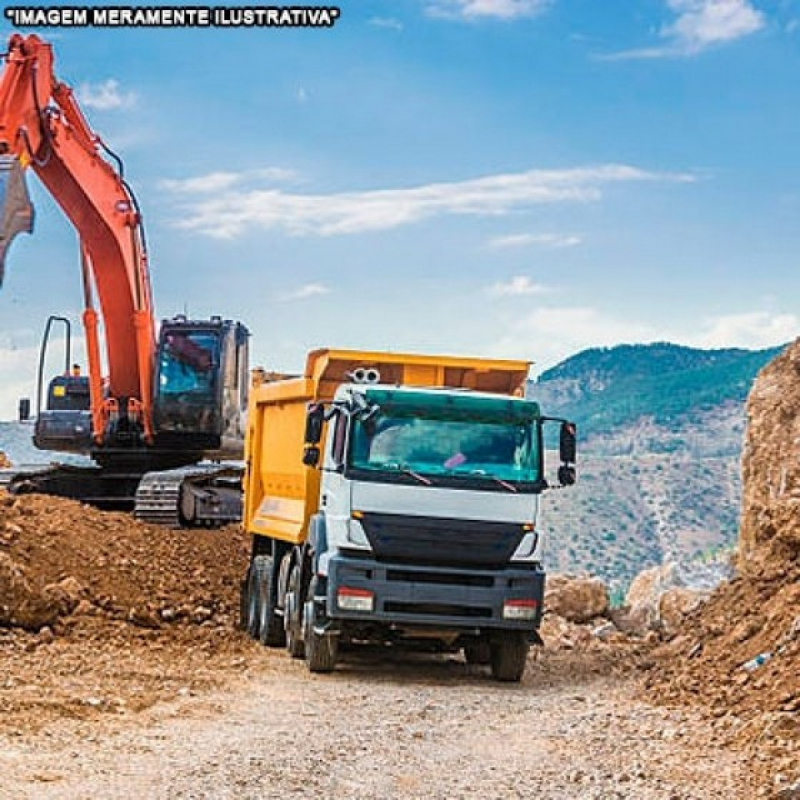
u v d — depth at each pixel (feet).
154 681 49.19
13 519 67.77
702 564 79.05
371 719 43.75
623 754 38.22
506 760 37.78
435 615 52.13
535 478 53.42
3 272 53.67
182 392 78.95
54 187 67.51
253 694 47.91
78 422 81.87
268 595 61.05
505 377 58.29
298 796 32.58
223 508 79.71
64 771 33.91
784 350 66.44
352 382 57.31
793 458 61.05
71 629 59.26
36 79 60.64
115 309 75.20
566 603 73.51
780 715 38.40
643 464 545.44
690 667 49.19
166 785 33.01
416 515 52.37
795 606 47.88
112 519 74.18
